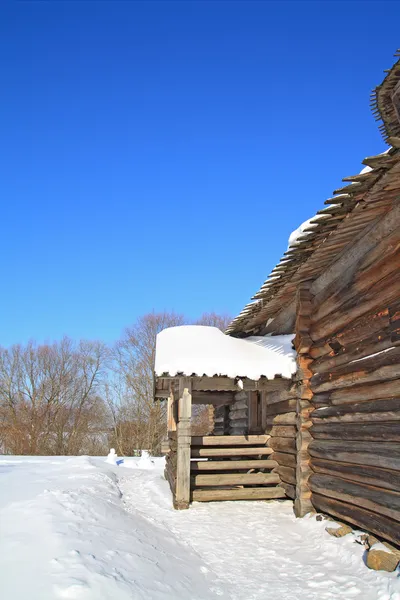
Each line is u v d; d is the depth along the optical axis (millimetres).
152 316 33875
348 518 5609
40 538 4160
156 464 16672
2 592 3182
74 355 35094
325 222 5297
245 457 10320
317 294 7031
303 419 7012
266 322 10188
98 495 6992
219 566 4934
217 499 7918
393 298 4988
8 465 12680
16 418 32344
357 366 5566
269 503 7762
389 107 8141
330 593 4168
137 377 32000
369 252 5395
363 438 5340
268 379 7609
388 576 4258
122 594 3439
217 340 8742
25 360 33781
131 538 4879
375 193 4566
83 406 34875
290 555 5266
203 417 32344
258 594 4184
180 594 3855
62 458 16625
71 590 3244
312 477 6738
